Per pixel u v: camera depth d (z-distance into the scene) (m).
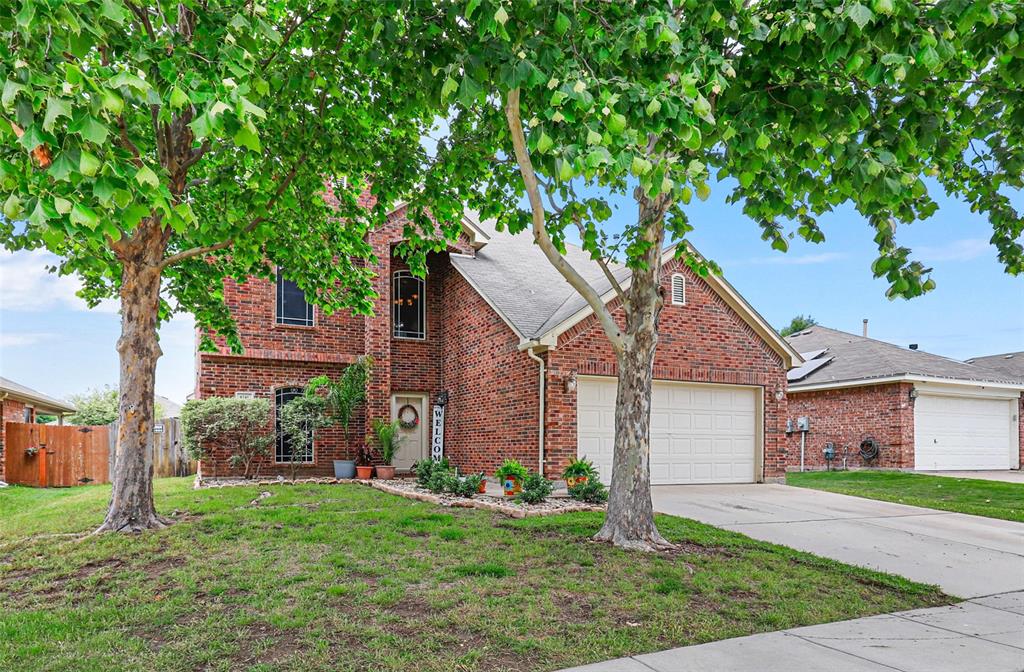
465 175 8.41
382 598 5.50
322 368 15.94
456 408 16.22
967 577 7.04
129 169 3.68
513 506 9.84
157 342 8.53
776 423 15.05
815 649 4.70
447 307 17.02
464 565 6.53
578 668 4.26
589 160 3.84
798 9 4.03
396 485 12.65
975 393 20.56
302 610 5.20
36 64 3.55
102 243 4.36
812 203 5.75
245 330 15.19
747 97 4.66
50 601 5.54
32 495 14.05
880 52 4.12
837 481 16.56
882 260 5.45
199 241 8.78
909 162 5.82
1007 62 4.50
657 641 4.78
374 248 16.14
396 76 6.05
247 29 4.91
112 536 7.59
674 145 5.48
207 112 3.70
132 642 4.58
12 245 9.73
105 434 17.58
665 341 13.91
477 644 4.62
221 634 4.73
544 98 4.62
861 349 22.39
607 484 13.13
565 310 13.60
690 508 10.76
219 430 14.09
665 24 4.08
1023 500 13.02
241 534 7.74
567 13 4.52
